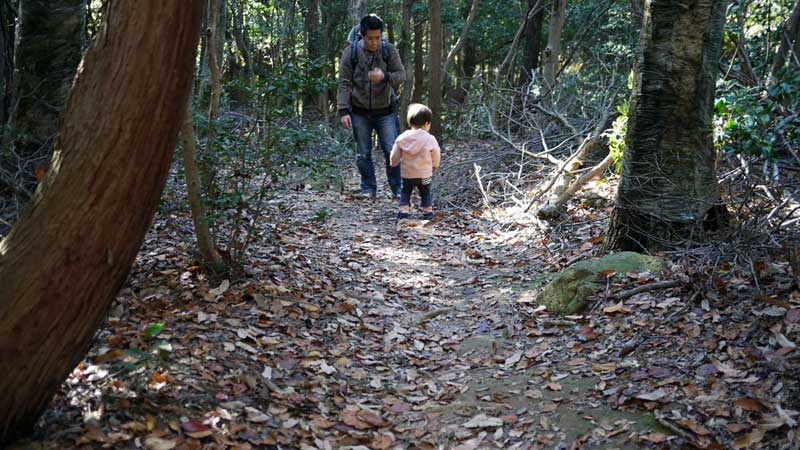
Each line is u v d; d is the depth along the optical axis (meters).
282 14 20.44
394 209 8.20
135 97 2.47
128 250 2.62
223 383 3.48
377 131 8.52
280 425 3.26
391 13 25.59
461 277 5.86
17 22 6.18
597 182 7.33
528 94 9.98
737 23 7.71
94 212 2.50
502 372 4.05
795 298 3.90
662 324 4.09
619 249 5.37
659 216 5.15
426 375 4.05
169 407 3.13
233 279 4.68
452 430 3.44
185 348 3.71
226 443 2.98
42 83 6.12
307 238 6.49
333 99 19.42
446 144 12.22
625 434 3.21
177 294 4.38
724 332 3.83
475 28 22.09
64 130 2.54
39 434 2.76
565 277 4.86
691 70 5.02
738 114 5.59
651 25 5.07
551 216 6.79
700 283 4.28
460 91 20.98
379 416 3.53
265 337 4.06
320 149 7.47
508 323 4.72
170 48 2.48
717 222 5.15
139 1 2.44
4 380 2.53
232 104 7.40
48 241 2.49
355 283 5.40
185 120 4.31
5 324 2.49
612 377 3.73
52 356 2.59
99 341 3.65
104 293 2.62
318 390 3.68
